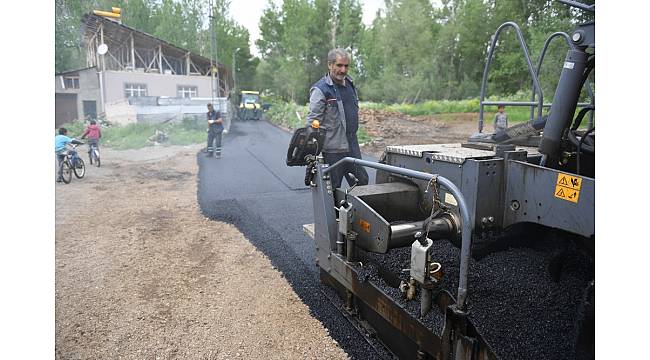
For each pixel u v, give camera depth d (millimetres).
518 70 13797
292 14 31156
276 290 3311
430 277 1972
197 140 14898
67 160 7922
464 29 22672
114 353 2561
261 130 19266
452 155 2359
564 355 1927
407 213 2699
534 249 2854
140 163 10234
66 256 4094
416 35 25562
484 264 2664
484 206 2191
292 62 30688
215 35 27047
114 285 3457
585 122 4164
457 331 1803
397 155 2848
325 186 2971
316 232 3162
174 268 3799
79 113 18094
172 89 20391
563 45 4535
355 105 3752
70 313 3014
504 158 2215
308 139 2943
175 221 5258
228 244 4391
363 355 2455
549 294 2352
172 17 28312
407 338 2250
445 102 21516
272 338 2682
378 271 2617
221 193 6715
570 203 1872
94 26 19281
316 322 2828
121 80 19016
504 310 2230
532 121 2650
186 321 2906
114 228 4988
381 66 27438
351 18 30766
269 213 5480
